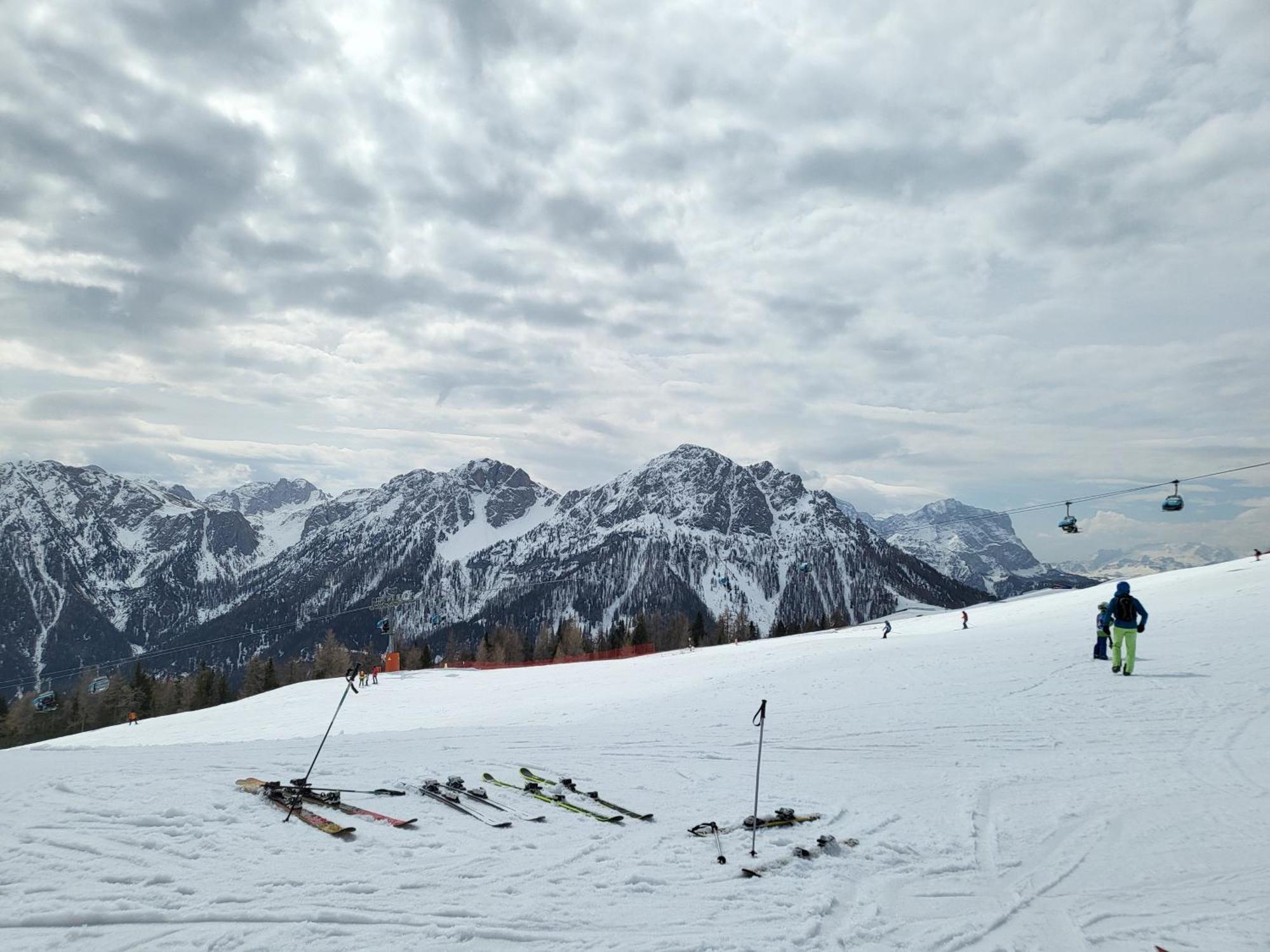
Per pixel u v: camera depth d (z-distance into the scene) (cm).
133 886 807
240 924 729
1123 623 2375
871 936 755
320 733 3694
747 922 767
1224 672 2230
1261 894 860
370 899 790
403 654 14712
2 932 712
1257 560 6097
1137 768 1404
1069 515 4706
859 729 1850
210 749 1586
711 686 3384
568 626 16738
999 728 1794
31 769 1286
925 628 6316
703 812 1131
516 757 1491
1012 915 815
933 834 1060
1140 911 824
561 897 809
